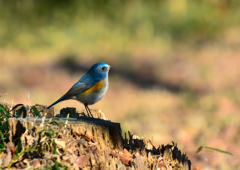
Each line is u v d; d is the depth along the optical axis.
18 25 25.64
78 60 21.52
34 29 25.77
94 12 27.86
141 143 5.61
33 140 4.52
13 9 26.56
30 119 5.03
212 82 17.06
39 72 18.69
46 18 26.89
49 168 4.04
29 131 4.70
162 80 18.33
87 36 25.36
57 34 25.20
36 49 23.70
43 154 4.37
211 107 13.41
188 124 11.59
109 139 5.20
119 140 5.23
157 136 10.57
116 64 21.03
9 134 4.84
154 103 14.52
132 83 17.97
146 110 13.48
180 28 26.80
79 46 24.08
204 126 11.38
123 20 27.17
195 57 21.70
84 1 27.81
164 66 20.39
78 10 27.59
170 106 14.05
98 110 7.37
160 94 15.94
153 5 28.16
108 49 23.61
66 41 24.75
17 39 24.25
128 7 27.86
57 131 4.72
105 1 28.00
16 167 4.21
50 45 24.28
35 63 20.61
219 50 22.64
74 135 4.98
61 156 4.37
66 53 22.69
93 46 24.08
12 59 21.16
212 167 8.58
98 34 25.69
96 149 4.68
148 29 26.39
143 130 11.05
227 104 13.66
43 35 24.91
